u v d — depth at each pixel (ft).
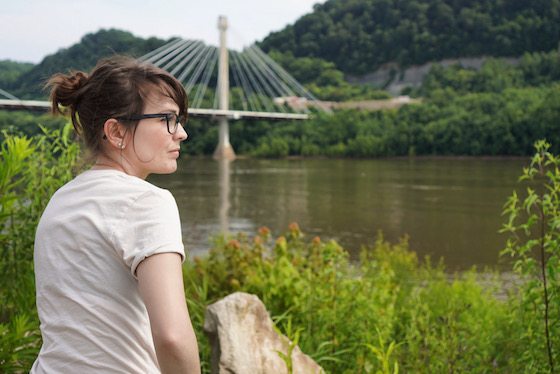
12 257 7.79
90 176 3.23
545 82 379.35
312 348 10.23
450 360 9.09
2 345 6.32
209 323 7.66
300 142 308.40
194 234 56.29
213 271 15.11
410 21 506.07
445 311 14.05
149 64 3.43
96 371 2.93
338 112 321.73
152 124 3.31
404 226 62.18
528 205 8.34
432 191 101.81
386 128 296.51
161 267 2.84
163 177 144.05
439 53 481.87
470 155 252.01
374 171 165.58
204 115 262.26
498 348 10.89
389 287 14.37
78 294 2.96
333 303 11.14
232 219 69.21
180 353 2.67
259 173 162.20
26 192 7.88
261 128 335.06
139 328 3.02
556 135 230.68
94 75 3.34
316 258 14.15
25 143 6.82
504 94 316.60
